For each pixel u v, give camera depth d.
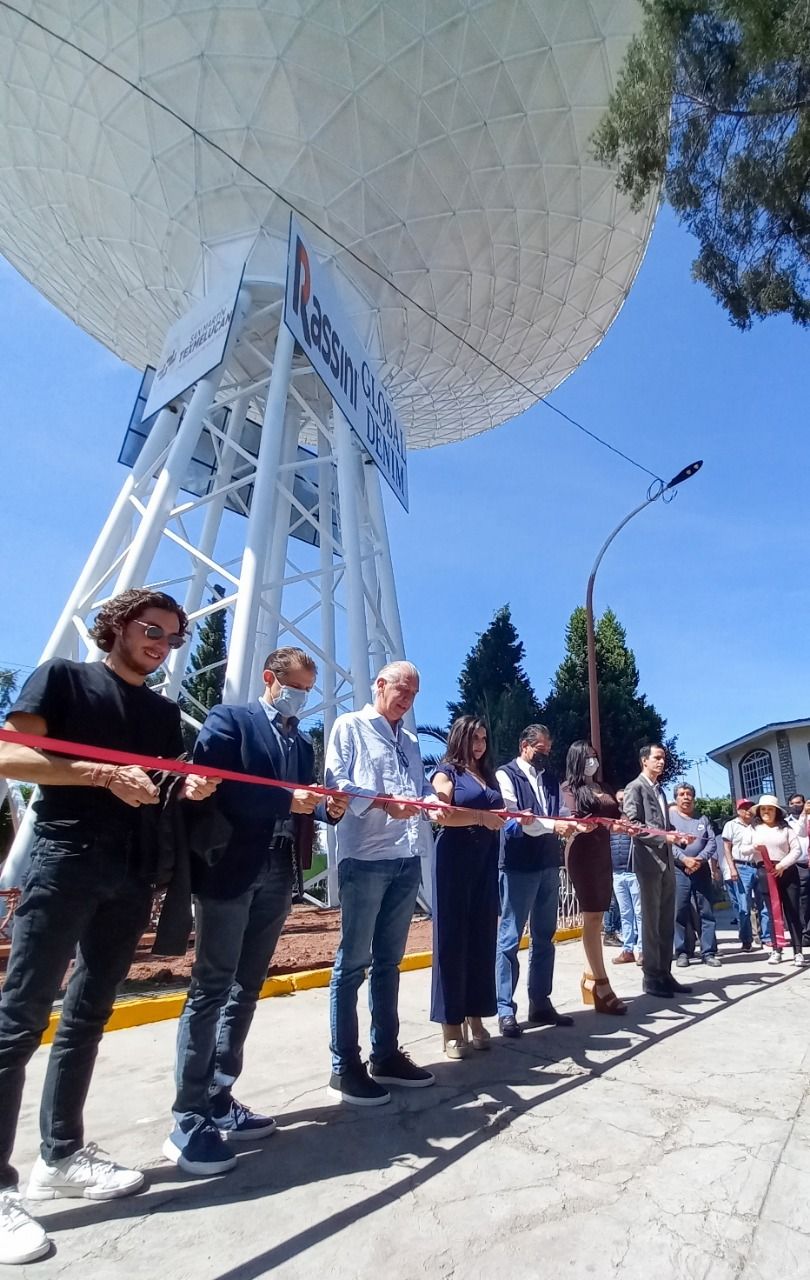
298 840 3.11
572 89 8.23
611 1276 1.75
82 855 2.16
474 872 3.75
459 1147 2.54
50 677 2.25
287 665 3.05
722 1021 4.40
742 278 9.54
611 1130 2.68
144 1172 2.40
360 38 7.41
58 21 7.57
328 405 11.30
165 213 8.84
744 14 7.77
